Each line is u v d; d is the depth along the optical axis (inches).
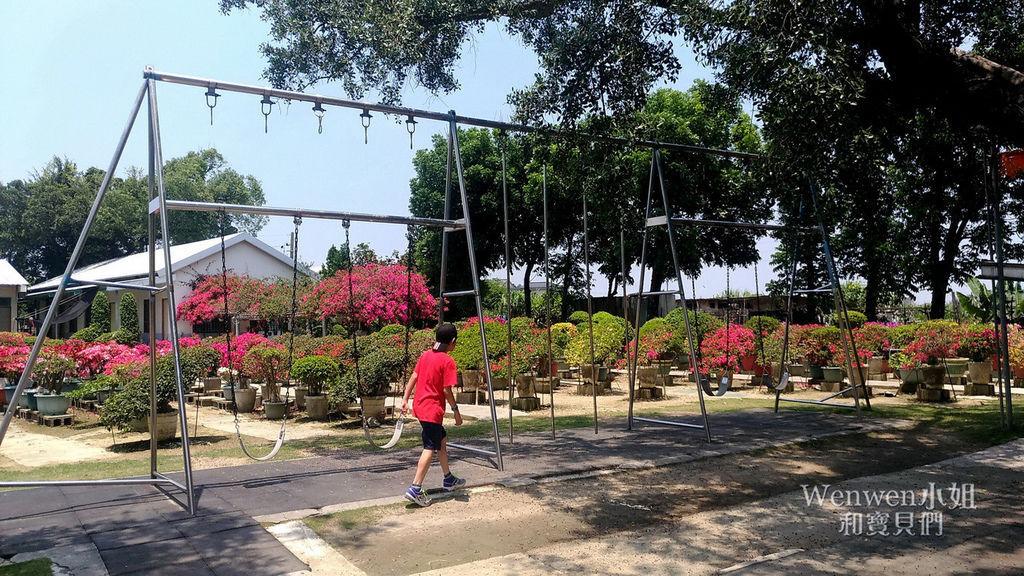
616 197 350.3
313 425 415.8
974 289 879.1
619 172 342.6
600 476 257.6
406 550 173.5
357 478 250.7
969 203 718.5
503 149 309.7
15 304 1258.6
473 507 213.8
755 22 236.1
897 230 900.0
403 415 253.8
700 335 607.5
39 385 464.8
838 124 256.1
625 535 187.2
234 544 172.4
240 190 1951.3
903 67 238.7
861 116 273.0
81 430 415.2
